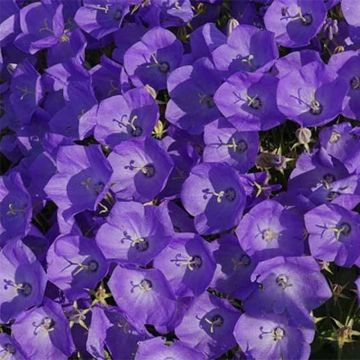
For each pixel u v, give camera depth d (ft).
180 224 2.44
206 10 2.78
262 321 2.37
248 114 2.43
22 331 2.39
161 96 2.66
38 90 2.63
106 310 2.39
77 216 2.46
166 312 2.36
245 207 2.39
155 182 2.43
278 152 2.48
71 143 2.47
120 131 2.49
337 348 2.48
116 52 2.69
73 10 2.82
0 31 2.82
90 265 2.41
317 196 2.39
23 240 2.51
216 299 2.37
